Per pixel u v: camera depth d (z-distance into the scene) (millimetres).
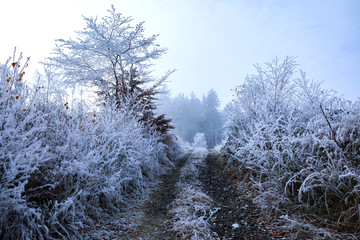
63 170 3664
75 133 4172
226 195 5754
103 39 9242
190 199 5199
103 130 5184
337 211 3537
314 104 6160
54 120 4414
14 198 2672
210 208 4793
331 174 3725
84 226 3561
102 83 10023
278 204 4172
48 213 3184
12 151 2861
